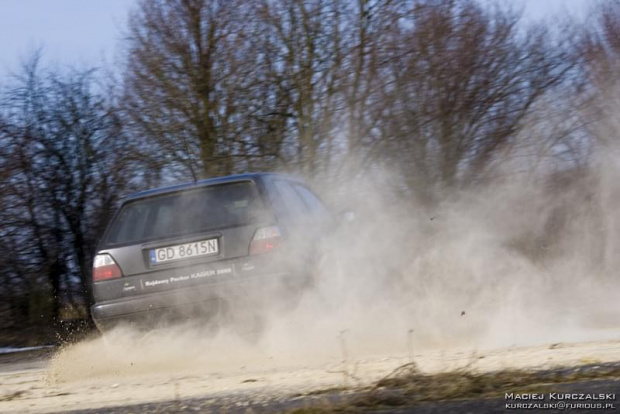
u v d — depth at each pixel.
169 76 28.86
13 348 22.98
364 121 28.92
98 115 26.45
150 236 13.70
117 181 26.50
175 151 28.64
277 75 29.17
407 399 8.19
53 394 11.09
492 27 29.77
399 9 29.34
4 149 25.17
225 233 13.43
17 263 24.91
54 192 25.39
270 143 28.69
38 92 25.83
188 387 10.45
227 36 29.03
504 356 10.73
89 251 25.75
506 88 29.72
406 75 28.86
